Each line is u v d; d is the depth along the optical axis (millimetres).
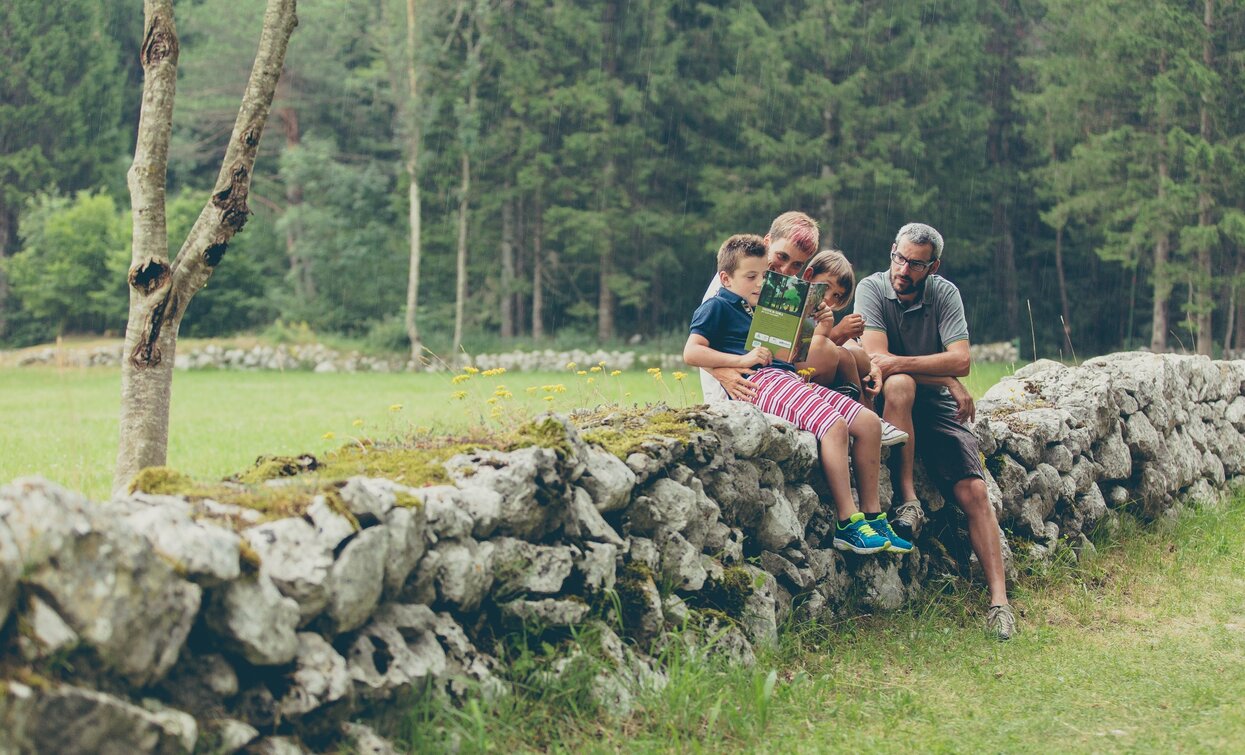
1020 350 41719
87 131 42688
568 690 3396
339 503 2869
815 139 36062
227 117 41500
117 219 37406
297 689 2668
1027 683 4363
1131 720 3961
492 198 36969
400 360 33000
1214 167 30281
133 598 2299
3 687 2051
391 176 42531
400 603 3109
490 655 3359
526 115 37125
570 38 36656
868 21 36438
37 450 11891
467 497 3346
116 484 4375
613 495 3828
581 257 40500
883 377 5348
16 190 40031
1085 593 5648
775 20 39531
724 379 4980
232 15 41281
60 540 2201
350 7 41562
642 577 3875
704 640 3986
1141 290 42594
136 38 49031
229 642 2549
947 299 5551
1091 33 33094
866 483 4887
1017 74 42656
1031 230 43688
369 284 38844
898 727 3812
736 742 3520
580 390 6469
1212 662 4699
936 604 5254
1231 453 8852
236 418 16281
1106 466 6758
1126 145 32594
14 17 41125
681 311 41406
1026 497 5984
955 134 37094
